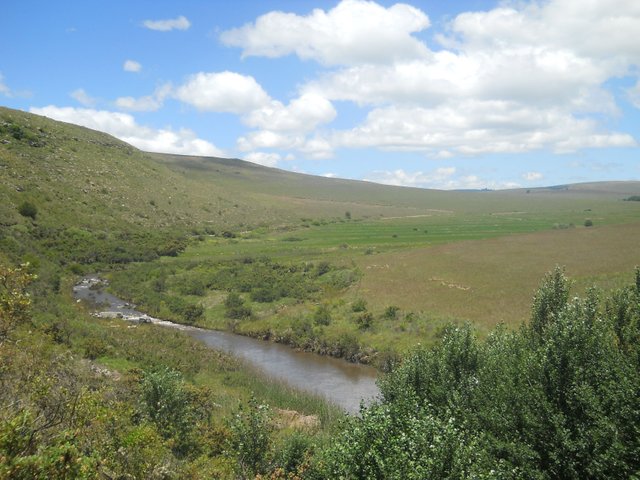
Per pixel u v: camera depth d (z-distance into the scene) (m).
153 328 51.44
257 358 48.28
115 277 75.62
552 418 16.83
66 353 29.19
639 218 140.38
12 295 13.77
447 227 136.12
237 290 73.31
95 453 11.19
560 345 18.19
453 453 14.19
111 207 103.81
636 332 20.75
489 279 62.28
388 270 74.12
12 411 11.35
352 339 49.12
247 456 18.95
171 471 15.23
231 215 137.88
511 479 16.16
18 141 107.88
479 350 24.23
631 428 15.94
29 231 77.38
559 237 86.81
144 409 21.66
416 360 25.17
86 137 136.50
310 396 35.59
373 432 15.83
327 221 157.75
